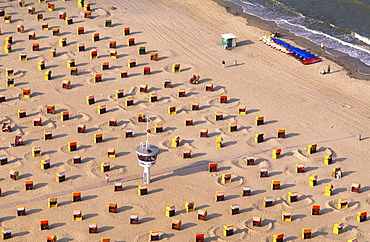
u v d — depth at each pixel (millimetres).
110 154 129500
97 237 106500
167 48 181125
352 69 173250
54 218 111062
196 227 109750
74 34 187500
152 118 145000
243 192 118000
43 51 176875
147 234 107625
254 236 107625
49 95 154500
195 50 181125
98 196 117438
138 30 192375
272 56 179125
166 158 129875
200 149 133375
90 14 199750
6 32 187750
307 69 171875
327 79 166500
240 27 199875
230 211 112875
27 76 163375
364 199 118000
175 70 167250
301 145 135750
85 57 173875
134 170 125688
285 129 142125
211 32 194625
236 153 132375
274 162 129250
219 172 125562
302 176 124875
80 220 110625
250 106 152000
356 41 192750
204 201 116812
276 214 113625
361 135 140125
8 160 127938
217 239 106688
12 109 147500
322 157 131125
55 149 132125
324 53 183625
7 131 138250
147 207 114688
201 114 147500
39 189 119000
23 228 108250
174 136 137750
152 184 121375
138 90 157250
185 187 120750
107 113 147000
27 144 133875
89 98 149750
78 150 131875
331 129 142625
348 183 122812
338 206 115500
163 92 156875
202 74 167000
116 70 167250
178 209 114375
